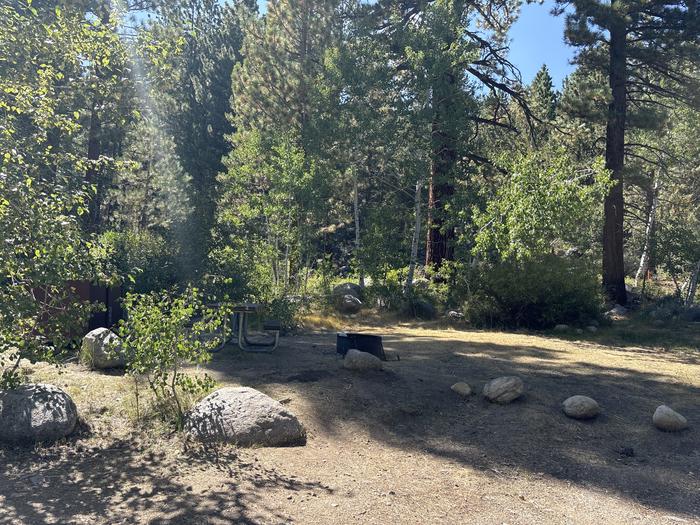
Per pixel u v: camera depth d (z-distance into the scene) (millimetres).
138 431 6375
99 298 11086
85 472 5281
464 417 7785
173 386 6730
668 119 25266
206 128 36219
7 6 7219
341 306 20703
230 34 38250
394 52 24328
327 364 9609
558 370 10555
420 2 24344
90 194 6906
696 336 16906
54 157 6621
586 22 23297
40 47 7199
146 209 38344
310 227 22406
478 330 17719
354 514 4762
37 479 5059
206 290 16375
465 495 5395
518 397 8336
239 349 10812
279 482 5320
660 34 22938
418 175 22266
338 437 6793
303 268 23391
